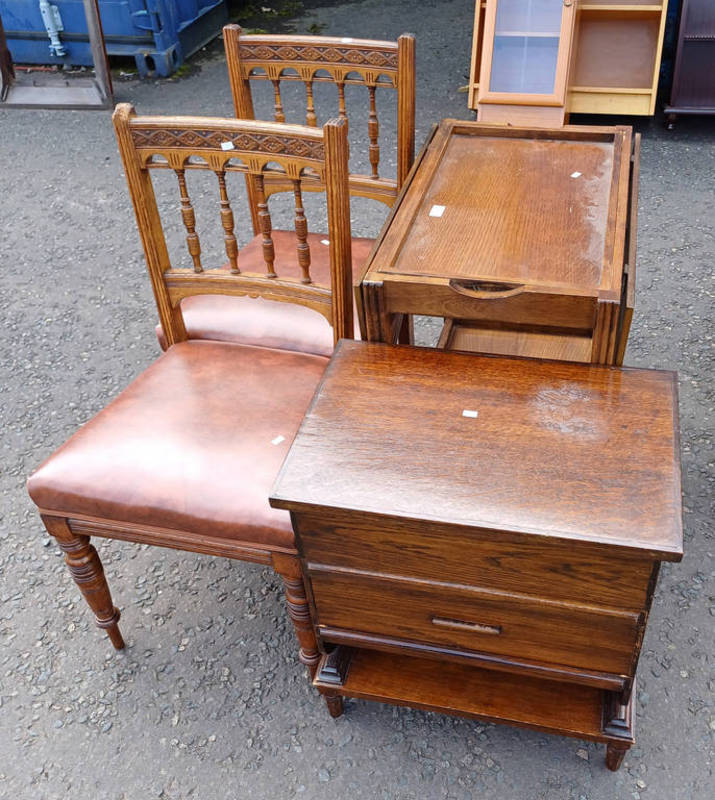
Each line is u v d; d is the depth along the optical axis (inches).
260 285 74.0
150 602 82.7
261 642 78.2
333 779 67.4
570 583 52.3
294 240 90.8
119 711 73.3
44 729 72.2
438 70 197.3
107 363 114.7
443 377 60.7
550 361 61.7
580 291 58.4
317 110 181.8
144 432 66.7
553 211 70.5
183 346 78.1
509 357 62.7
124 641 78.9
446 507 50.9
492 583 54.6
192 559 87.0
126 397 71.1
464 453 54.3
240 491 61.8
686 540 84.1
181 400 69.9
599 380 59.4
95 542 89.4
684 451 93.9
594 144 81.9
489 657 60.3
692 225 135.7
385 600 59.1
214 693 74.2
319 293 72.0
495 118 153.7
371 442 55.7
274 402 69.2
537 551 51.1
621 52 159.8
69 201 154.7
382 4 243.3
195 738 70.9
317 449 55.6
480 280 60.4
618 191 71.1
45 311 125.8
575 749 68.2
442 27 222.8
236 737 70.8
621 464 52.6
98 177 162.4
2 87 192.4
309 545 57.1
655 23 158.7
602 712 63.2
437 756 68.5
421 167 78.3
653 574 49.6
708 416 98.3
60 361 115.4
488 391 59.2
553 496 50.9
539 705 64.2
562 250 64.7
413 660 68.7
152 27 197.6
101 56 186.2
